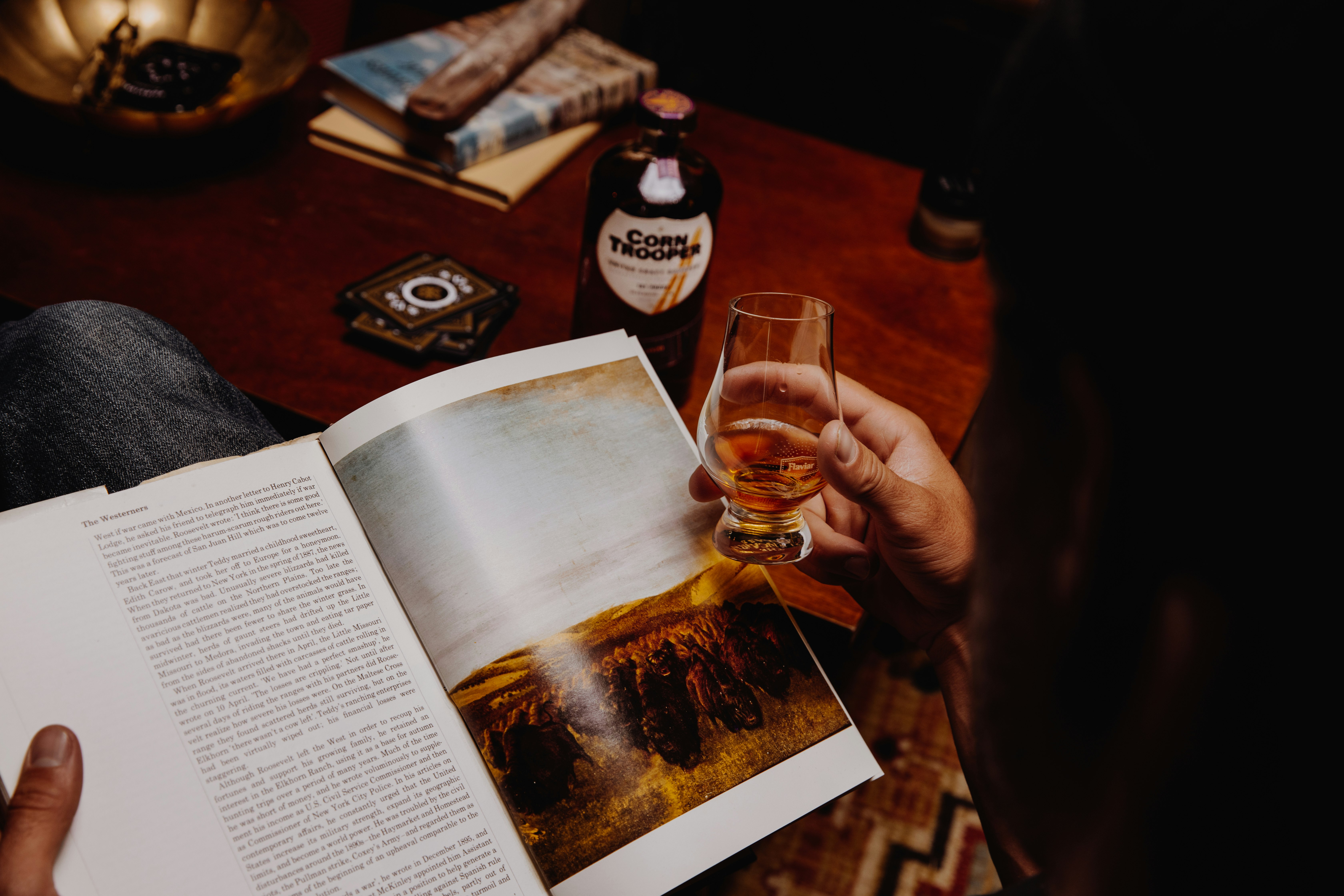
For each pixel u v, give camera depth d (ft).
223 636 1.80
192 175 3.74
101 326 2.56
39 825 1.55
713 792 1.91
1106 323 0.75
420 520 2.02
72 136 3.81
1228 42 0.66
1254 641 0.74
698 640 2.05
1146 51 0.70
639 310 2.86
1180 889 0.87
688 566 2.14
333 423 2.72
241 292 3.22
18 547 1.75
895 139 8.02
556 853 1.79
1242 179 0.65
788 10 8.34
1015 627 0.96
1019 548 0.93
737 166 4.42
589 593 2.03
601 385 2.34
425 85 3.89
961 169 3.89
